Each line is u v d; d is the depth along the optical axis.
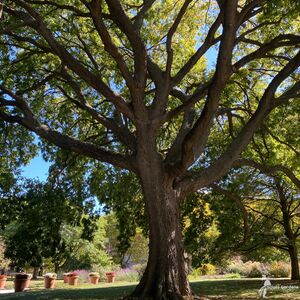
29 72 14.41
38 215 14.27
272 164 14.55
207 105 9.41
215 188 15.21
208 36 10.71
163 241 10.41
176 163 10.60
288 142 14.98
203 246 18.41
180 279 10.57
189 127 12.27
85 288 19.42
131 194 16.50
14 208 14.62
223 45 8.80
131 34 9.78
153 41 15.48
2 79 14.11
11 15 11.48
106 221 42.53
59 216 14.66
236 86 15.53
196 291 15.12
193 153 10.20
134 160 10.86
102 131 15.93
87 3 9.01
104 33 9.23
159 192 10.52
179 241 10.75
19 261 14.05
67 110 16.02
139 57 9.80
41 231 14.23
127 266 40.09
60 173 15.53
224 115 16.64
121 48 14.46
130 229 17.12
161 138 16.77
